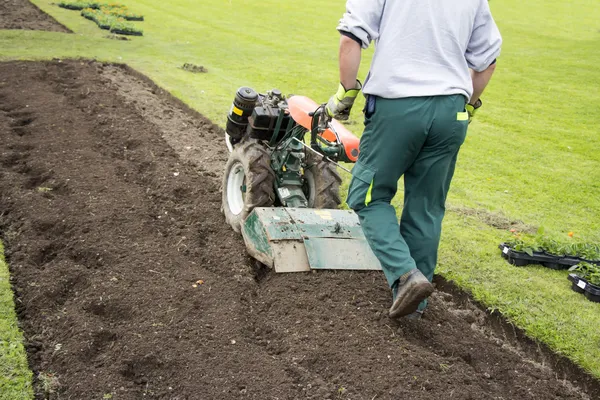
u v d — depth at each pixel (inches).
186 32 698.2
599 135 407.2
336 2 1069.1
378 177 146.9
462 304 195.8
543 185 306.8
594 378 157.2
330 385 141.3
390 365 149.1
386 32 142.6
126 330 155.1
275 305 172.4
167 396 135.3
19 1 781.3
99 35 605.3
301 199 210.8
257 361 147.4
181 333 155.3
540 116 449.1
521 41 778.8
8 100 355.6
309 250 184.1
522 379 154.7
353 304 173.5
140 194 246.1
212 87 438.6
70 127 318.7
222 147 319.6
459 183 299.9
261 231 187.5
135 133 321.1
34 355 145.0
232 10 908.0
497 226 249.1
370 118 146.6
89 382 136.3
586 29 888.9
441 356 159.8
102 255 192.9
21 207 224.7
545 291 197.2
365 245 190.5
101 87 403.9
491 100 488.1
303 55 615.8
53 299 170.2
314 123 181.0
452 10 142.4
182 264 192.2
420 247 153.5
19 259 189.0
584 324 179.0
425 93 137.9
